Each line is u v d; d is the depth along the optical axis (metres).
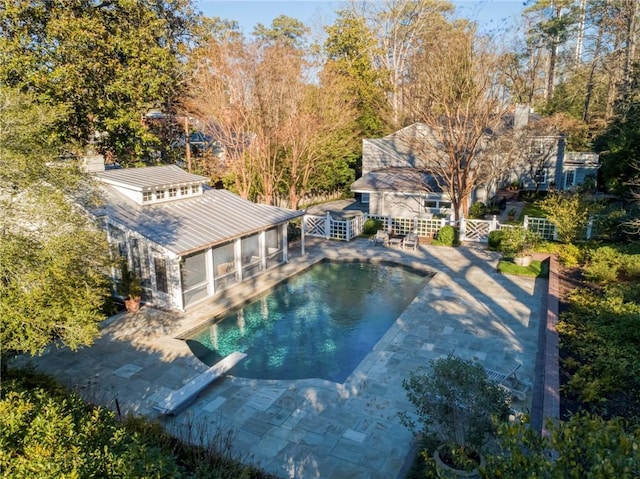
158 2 25.67
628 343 9.82
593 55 39.31
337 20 43.38
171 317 13.90
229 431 8.17
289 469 7.31
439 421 6.64
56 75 19.70
